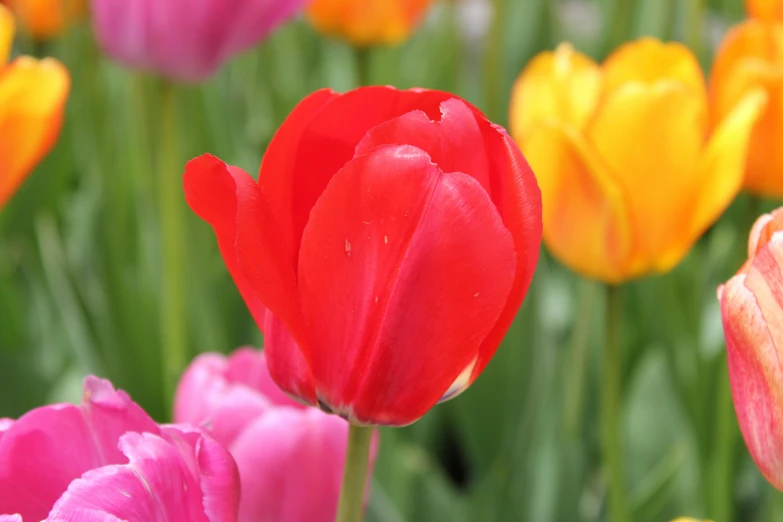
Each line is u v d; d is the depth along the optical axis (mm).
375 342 494
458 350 491
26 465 490
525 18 1616
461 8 1611
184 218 1151
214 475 489
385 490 1034
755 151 850
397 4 1267
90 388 495
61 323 1257
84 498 469
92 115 1179
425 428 1287
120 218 1174
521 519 1077
